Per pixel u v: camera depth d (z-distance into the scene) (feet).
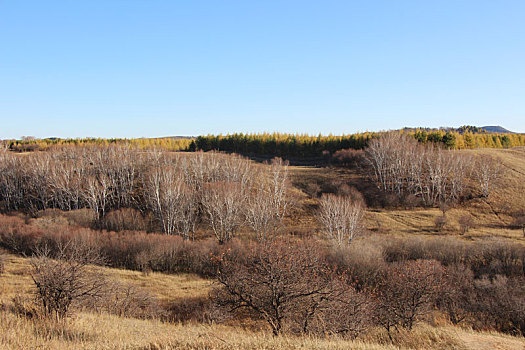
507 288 98.89
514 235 159.22
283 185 227.61
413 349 41.78
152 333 43.19
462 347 43.78
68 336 37.04
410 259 128.26
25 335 34.53
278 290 47.85
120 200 215.51
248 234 168.86
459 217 189.06
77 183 211.41
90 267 83.05
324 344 34.55
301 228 180.14
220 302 54.75
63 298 47.19
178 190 181.98
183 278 121.19
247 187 223.92
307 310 48.57
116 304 72.69
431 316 76.59
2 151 262.67
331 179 256.73
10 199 222.07
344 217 156.87
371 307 55.47
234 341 32.40
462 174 225.97
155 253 131.75
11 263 116.37
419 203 214.28
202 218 190.90
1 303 49.78
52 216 180.65
